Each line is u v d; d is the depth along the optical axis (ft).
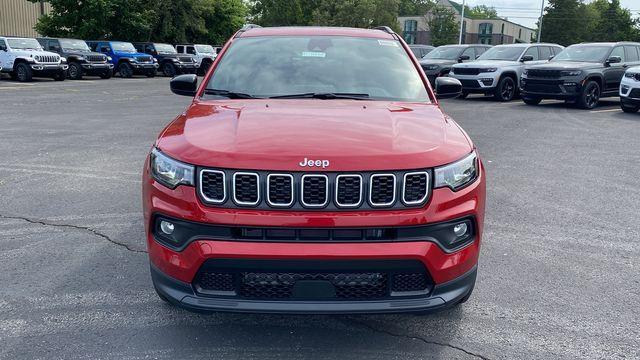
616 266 14.79
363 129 10.29
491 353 10.41
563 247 16.16
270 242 9.04
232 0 156.46
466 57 67.46
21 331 10.97
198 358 10.07
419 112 11.84
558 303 12.57
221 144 9.71
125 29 126.62
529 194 21.91
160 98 61.26
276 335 10.94
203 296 9.44
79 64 89.71
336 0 206.69
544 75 52.75
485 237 16.90
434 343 10.73
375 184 9.21
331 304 9.22
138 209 18.97
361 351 10.38
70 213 18.43
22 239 15.98
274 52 14.34
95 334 10.90
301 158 9.20
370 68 13.87
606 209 20.07
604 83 52.75
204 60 114.01
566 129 39.47
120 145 30.81
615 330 11.40
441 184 9.49
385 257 9.03
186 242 9.39
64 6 121.49
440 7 251.19
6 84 75.10
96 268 14.05
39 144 30.86
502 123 41.98
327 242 9.04
